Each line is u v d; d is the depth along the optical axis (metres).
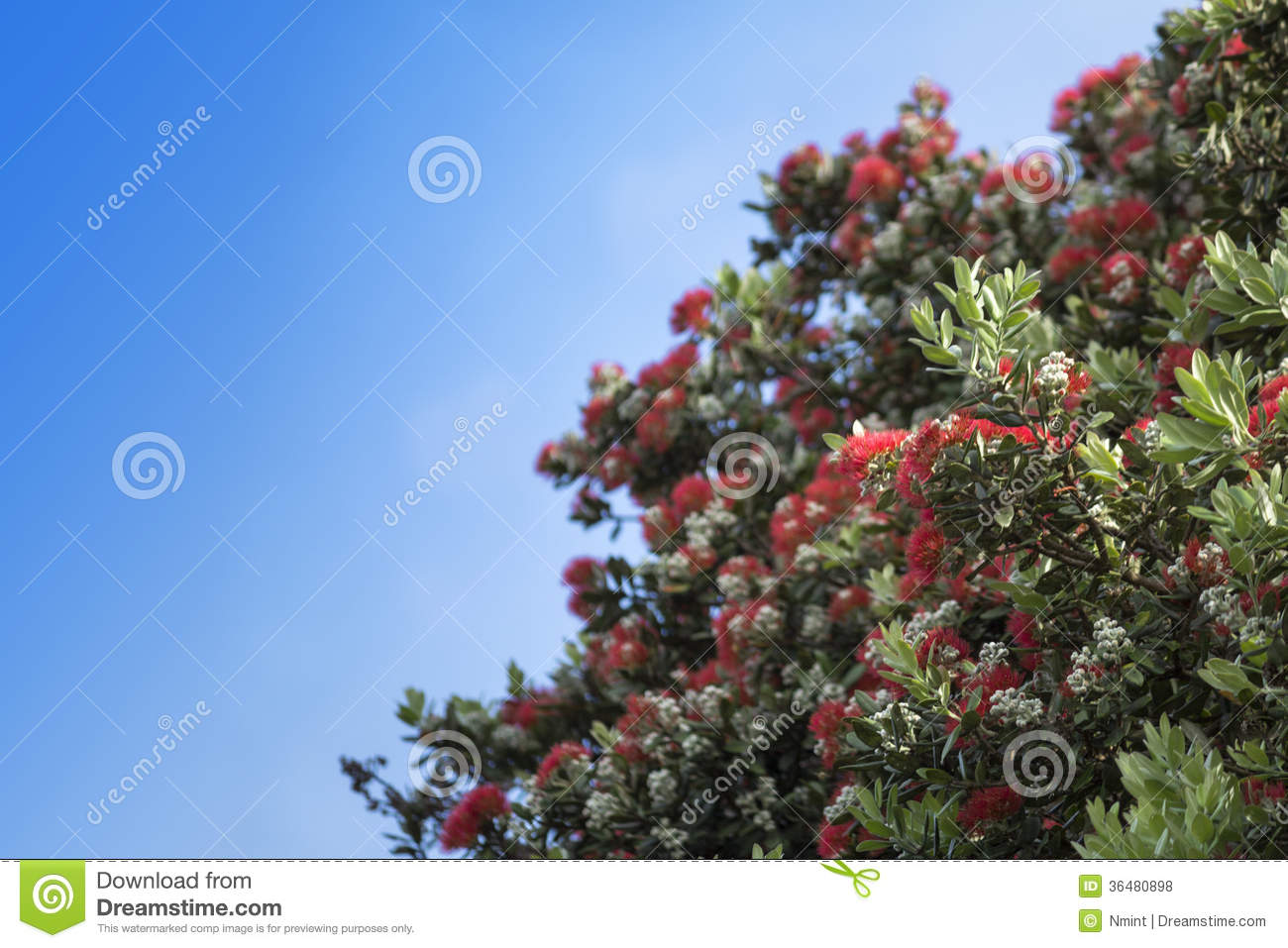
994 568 2.68
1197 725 2.12
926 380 4.25
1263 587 1.95
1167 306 2.79
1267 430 2.01
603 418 4.83
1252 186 2.92
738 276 4.86
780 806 3.32
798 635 3.71
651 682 3.93
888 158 4.94
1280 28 2.94
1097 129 4.61
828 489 3.81
